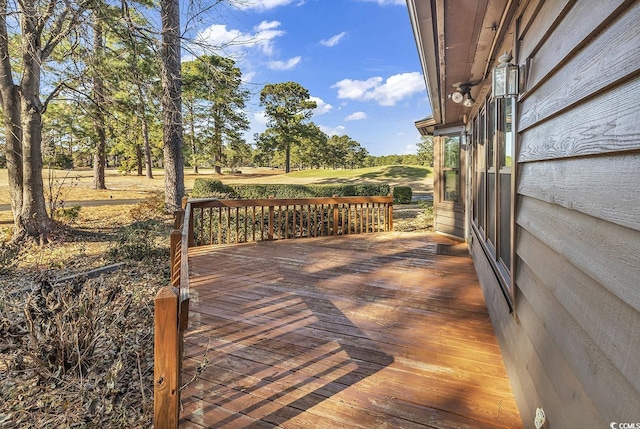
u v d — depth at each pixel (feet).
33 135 21.36
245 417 6.08
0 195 44.52
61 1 18.86
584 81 3.49
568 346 3.83
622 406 2.70
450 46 9.00
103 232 26.04
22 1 18.19
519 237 6.40
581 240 3.53
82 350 7.47
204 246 20.22
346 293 12.32
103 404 6.23
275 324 9.79
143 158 83.76
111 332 8.09
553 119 4.54
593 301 3.25
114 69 24.00
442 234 23.85
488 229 11.23
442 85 12.58
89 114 25.75
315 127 112.47
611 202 2.89
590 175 3.34
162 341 4.29
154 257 17.95
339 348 8.43
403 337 8.96
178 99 29.25
